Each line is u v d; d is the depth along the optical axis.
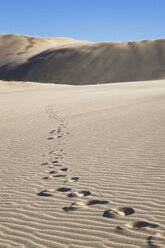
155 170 5.19
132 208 3.78
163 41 97.62
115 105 16.45
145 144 7.10
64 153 7.14
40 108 18.80
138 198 4.08
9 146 8.61
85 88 38.16
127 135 8.34
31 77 86.19
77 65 88.38
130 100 18.42
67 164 6.13
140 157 6.08
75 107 17.58
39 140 9.09
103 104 17.73
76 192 4.50
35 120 13.73
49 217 3.72
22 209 4.04
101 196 4.27
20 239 3.26
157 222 3.34
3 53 116.44
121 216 3.56
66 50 99.56
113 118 11.63
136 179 4.84
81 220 3.56
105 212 3.72
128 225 3.34
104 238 3.11
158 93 21.47
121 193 4.31
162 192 4.21
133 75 80.44
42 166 6.17
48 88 40.81
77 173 5.45
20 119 14.49
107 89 34.47
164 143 6.99
